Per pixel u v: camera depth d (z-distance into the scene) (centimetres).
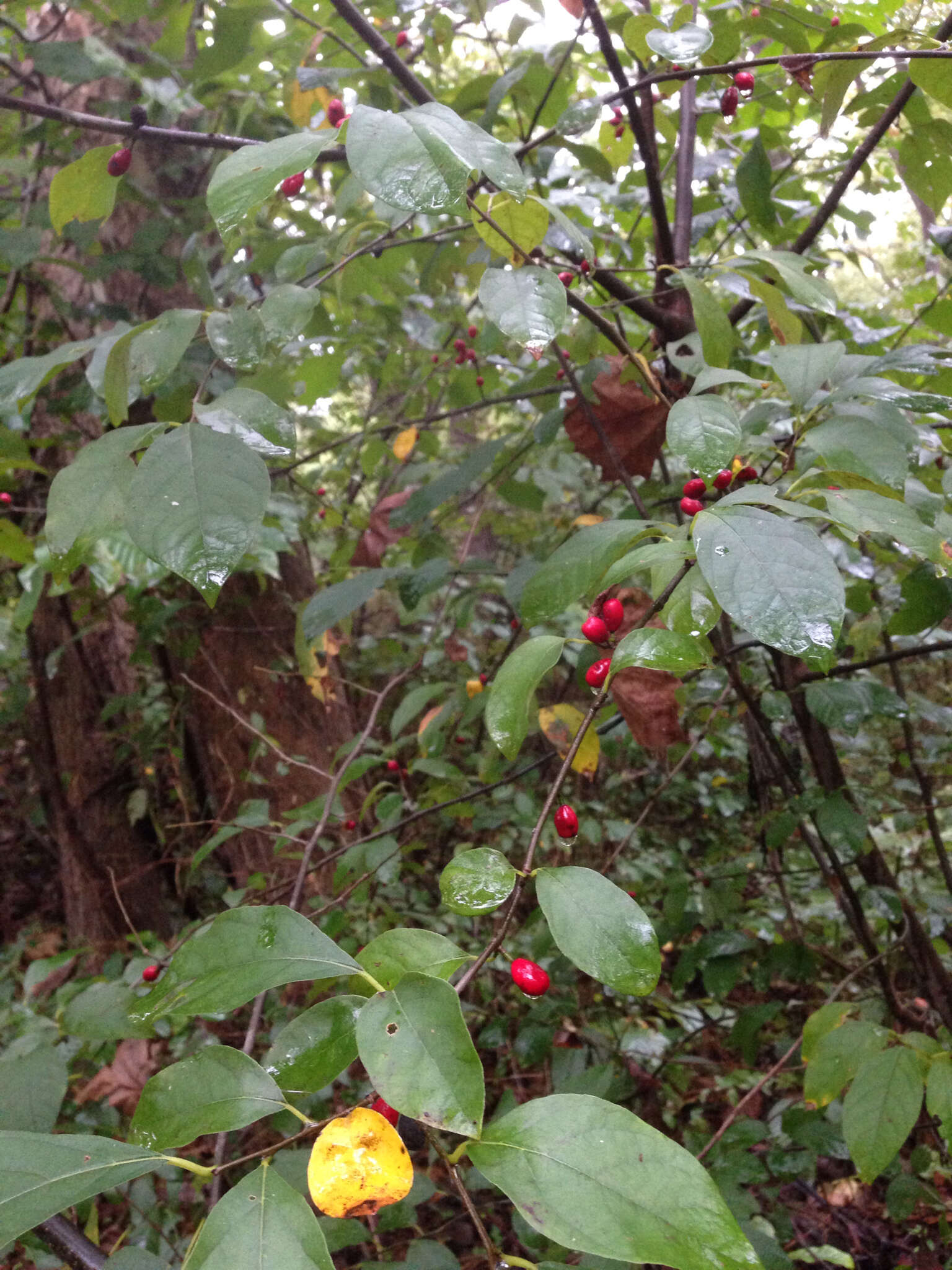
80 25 307
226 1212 54
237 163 81
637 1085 219
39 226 246
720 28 167
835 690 164
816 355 114
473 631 383
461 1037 57
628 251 212
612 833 267
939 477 167
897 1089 120
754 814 286
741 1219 155
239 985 65
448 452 430
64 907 462
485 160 79
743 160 179
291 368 224
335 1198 54
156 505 78
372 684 420
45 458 346
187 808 375
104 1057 202
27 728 435
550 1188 52
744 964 247
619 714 180
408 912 284
